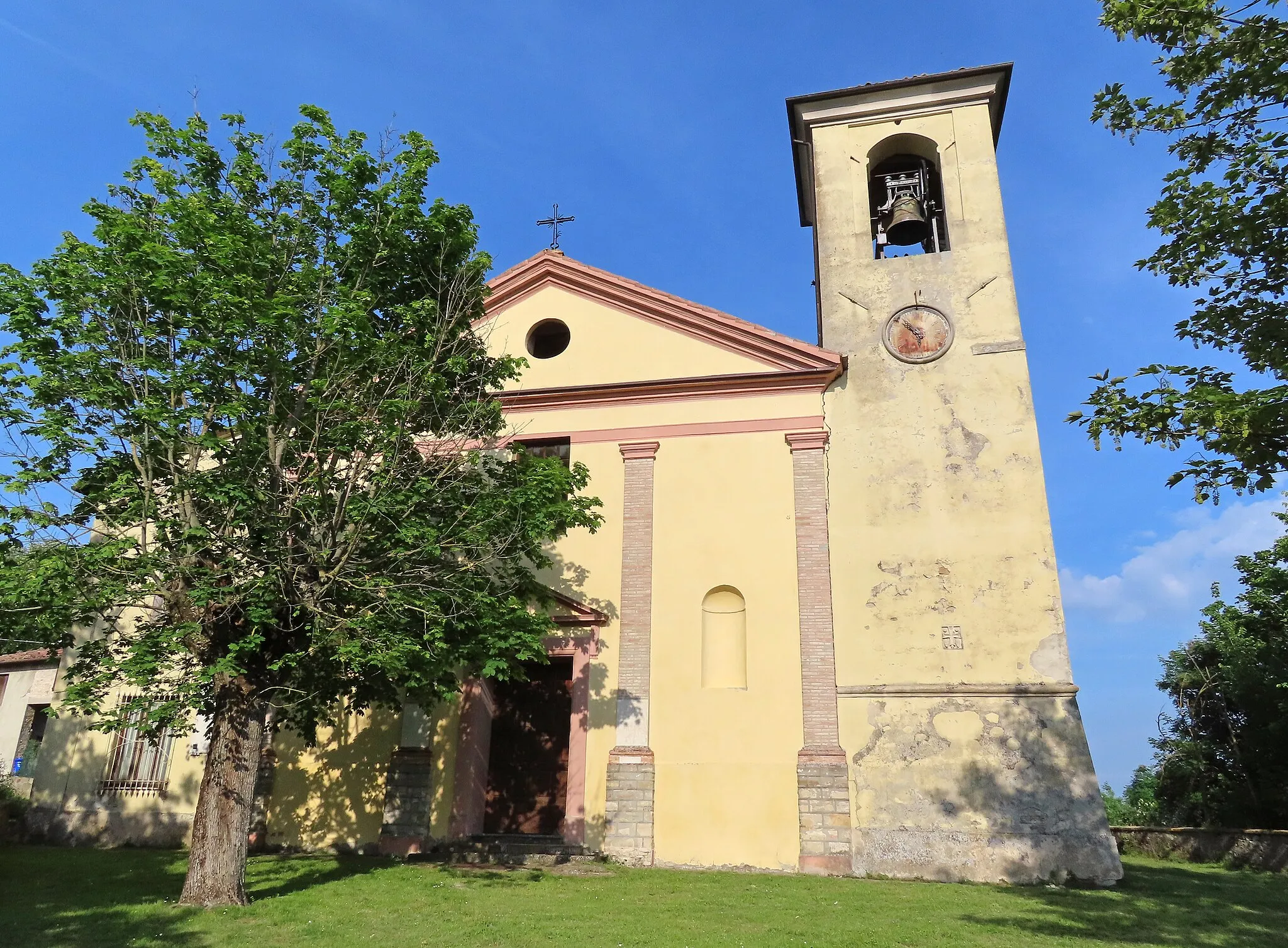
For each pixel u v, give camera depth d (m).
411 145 13.77
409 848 17.34
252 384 12.39
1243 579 29.72
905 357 19.45
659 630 18.22
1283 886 15.48
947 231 20.62
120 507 12.04
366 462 12.91
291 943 9.73
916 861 15.95
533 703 18.95
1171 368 9.82
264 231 12.75
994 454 18.41
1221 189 10.16
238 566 11.98
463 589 13.04
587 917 11.30
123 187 12.60
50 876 13.99
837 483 18.78
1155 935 10.69
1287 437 9.04
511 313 21.36
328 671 13.54
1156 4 9.91
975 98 21.58
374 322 13.76
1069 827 15.73
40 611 11.66
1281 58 9.59
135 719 19.55
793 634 17.69
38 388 11.24
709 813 16.80
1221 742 31.52
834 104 22.25
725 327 20.03
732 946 9.73
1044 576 17.38
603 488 19.48
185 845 18.81
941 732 16.67
